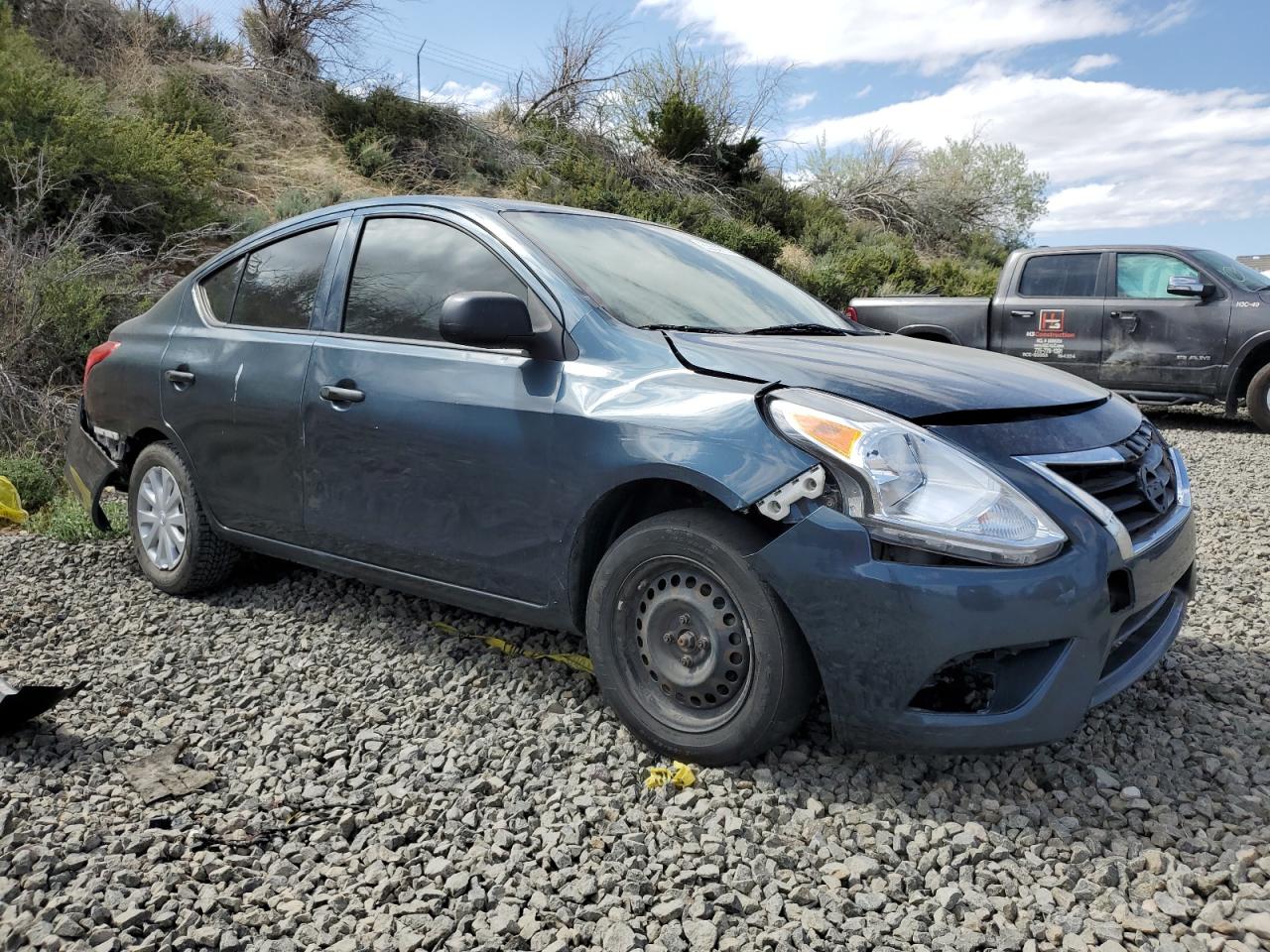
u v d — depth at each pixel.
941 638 2.42
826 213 26.75
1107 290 9.92
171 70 16.80
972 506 2.47
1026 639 2.44
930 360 3.12
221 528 4.13
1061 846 2.48
